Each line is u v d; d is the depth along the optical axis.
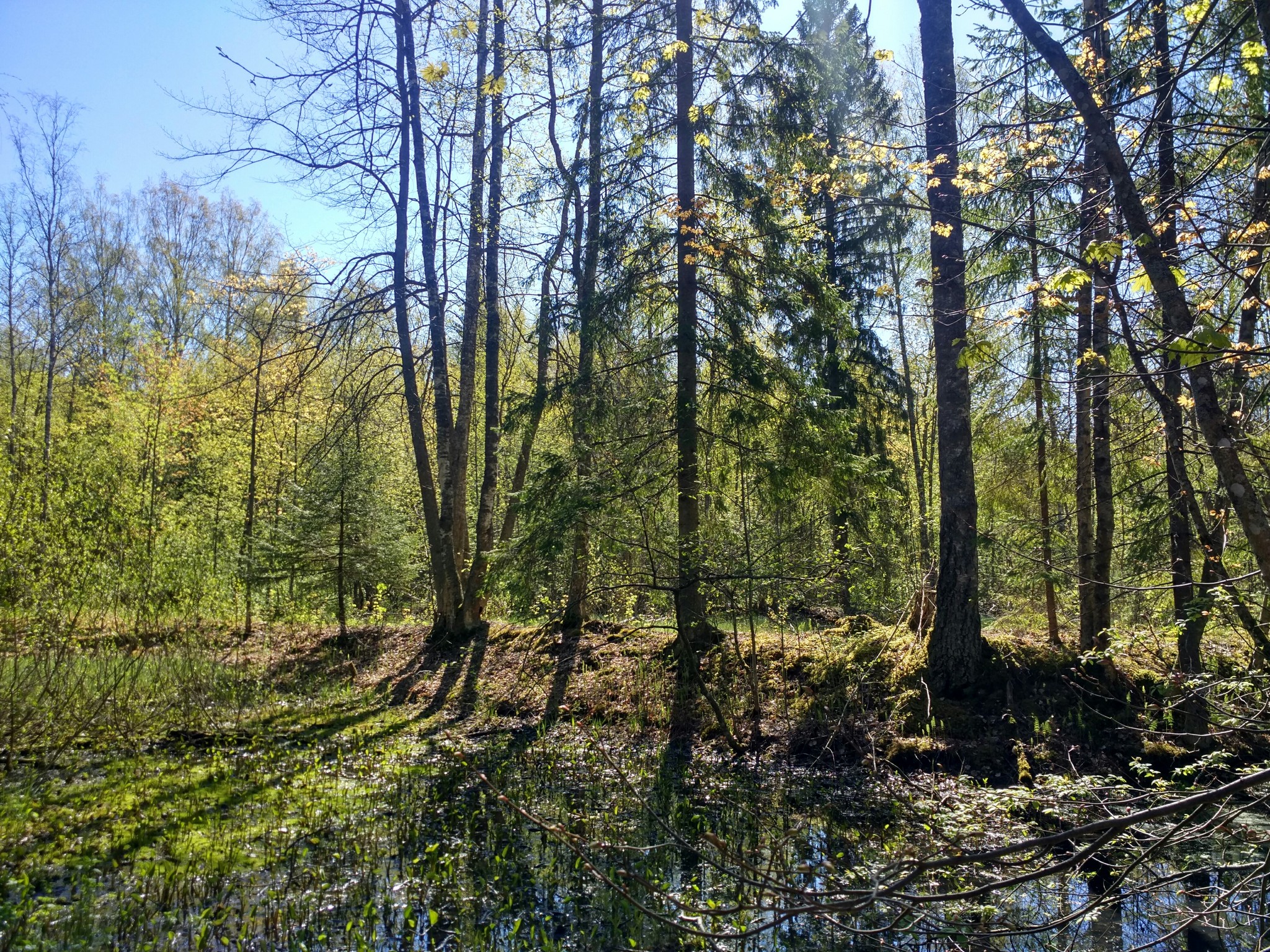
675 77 12.02
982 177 5.37
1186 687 7.07
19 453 14.51
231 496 21.14
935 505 18.12
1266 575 3.38
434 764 9.89
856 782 9.09
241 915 6.05
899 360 24.08
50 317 30.42
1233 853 6.48
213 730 11.20
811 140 8.62
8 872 6.71
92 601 12.39
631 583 12.01
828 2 17.31
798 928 6.02
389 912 6.12
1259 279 4.88
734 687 11.55
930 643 10.38
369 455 16.77
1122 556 10.77
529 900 6.38
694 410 11.66
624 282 11.89
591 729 11.24
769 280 11.84
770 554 11.40
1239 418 5.20
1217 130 4.17
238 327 18.66
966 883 6.01
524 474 16.80
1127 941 5.65
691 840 7.57
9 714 9.89
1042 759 8.80
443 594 15.35
